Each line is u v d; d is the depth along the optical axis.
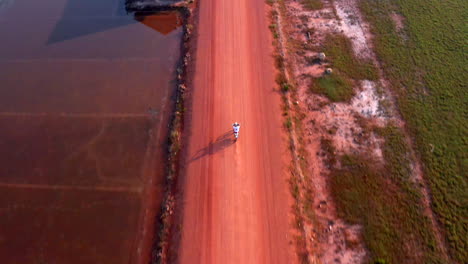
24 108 20.77
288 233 15.44
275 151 18.06
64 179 17.72
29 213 16.62
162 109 20.30
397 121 19.28
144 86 21.50
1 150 18.95
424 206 16.20
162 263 14.80
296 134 18.77
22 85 21.95
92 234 15.96
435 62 22.14
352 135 18.72
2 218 16.52
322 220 15.88
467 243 15.09
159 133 19.25
